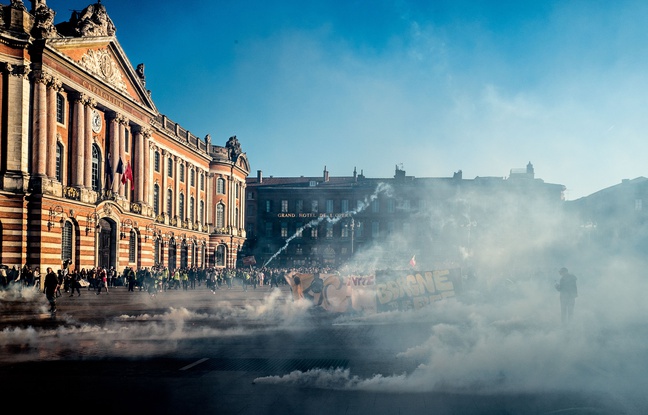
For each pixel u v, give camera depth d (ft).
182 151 252.01
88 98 165.37
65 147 158.10
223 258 296.30
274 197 370.94
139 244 199.72
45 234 143.95
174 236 241.14
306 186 369.50
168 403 33.76
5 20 141.38
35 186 143.02
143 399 34.71
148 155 207.72
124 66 185.26
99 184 176.65
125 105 188.55
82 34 161.27
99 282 146.41
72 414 31.37
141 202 200.34
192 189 267.59
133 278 159.43
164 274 176.45
